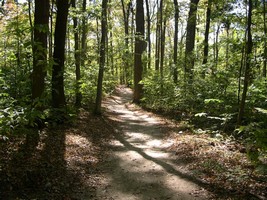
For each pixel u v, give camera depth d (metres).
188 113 14.35
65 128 10.36
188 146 8.97
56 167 6.92
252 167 6.64
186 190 6.15
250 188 5.66
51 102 10.62
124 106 21.84
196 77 14.99
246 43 9.23
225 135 9.41
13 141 7.60
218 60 12.85
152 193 6.16
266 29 10.43
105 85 27.73
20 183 5.78
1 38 11.01
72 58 16.42
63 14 10.31
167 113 15.93
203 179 6.54
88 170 7.31
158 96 18.72
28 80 9.58
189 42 18.92
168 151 9.17
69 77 14.34
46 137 8.63
